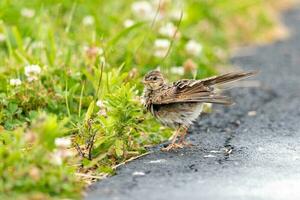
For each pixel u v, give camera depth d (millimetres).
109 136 10672
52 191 8773
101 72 11914
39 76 12539
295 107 14383
